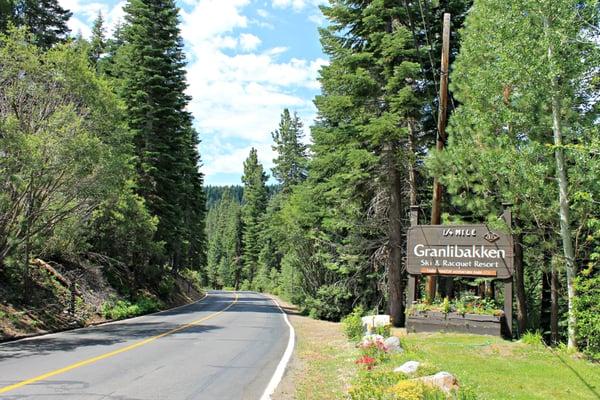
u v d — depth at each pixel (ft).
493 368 29.32
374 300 77.97
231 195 431.84
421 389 19.74
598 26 30.94
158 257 100.12
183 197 127.24
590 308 32.96
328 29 65.62
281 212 113.09
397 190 63.67
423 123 66.18
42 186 55.47
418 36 63.46
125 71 97.04
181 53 112.37
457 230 44.91
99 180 58.95
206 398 22.67
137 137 93.86
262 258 263.08
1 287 55.42
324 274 95.04
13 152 49.49
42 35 115.24
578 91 33.19
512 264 42.73
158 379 26.76
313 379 27.55
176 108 107.34
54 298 61.00
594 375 27.73
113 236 87.10
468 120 40.27
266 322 67.26
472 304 44.32
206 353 36.88
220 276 323.98
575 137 33.01
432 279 46.68
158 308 92.27
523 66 32.63
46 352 36.65
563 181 33.40
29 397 22.11
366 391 20.86
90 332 51.57
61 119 52.34
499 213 42.24
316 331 56.24
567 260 33.86
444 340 39.14
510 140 35.40
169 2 99.50
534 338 36.83
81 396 22.39
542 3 31.53
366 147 63.93
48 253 71.15
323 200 83.51
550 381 26.21
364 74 59.62
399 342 34.55
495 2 36.04
